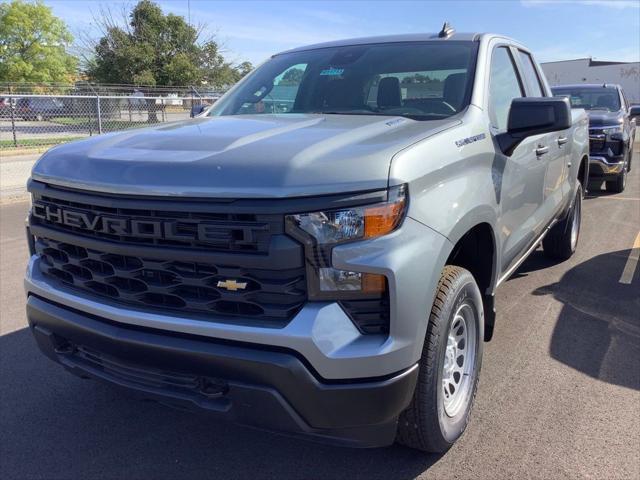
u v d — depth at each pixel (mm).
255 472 2938
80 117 17891
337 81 3889
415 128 2877
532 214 4219
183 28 36969
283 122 3166
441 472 2867
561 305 4992
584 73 45375
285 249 2248
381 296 2322
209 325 2367
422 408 2641
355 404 2330
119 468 2986
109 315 2605
